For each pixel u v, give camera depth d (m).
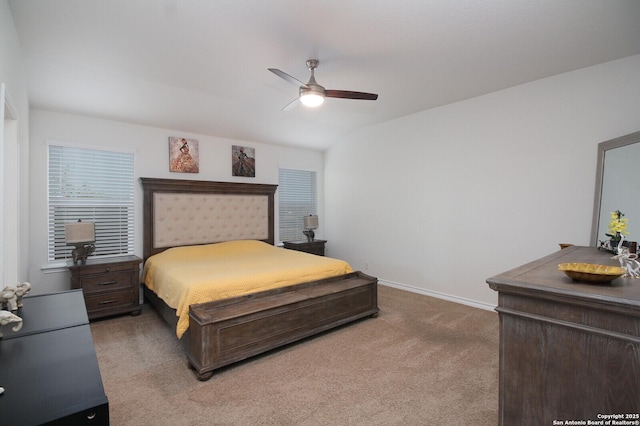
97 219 3.89
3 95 1.81
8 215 2.38
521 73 3.19
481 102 3.79
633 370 0.99
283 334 2.74
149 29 2.41
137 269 3.68
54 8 2.15
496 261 3.70
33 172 3.46
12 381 0.99
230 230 4.88
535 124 3.37
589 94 3.03
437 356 2.64
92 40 2.54
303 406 2.00
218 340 2.36
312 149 5.98
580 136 3.08
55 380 1.00
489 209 3.75
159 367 2.48
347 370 2.43
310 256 4.12
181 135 4.54
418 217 4.48
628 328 1.00
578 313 1.08
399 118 4.68
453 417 1.89
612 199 2.67
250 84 3.42
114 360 2.59
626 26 2.36
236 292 2.82
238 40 2.57
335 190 5.86
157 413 1.93
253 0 2.10
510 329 1.23
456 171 4.04
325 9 2.19
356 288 3.35
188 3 2.12
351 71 3.13
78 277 3.34
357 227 5.42
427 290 4.40
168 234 4.29
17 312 1.65
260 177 5.36
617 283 1.19
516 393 1.22
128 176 4.11
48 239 3.56
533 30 2.43
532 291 1.15
